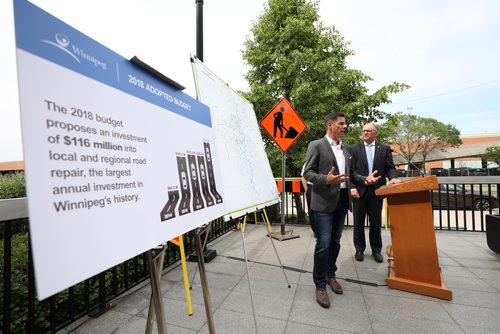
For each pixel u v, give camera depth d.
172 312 2.38
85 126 0.82
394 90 7.00
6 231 1.69
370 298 2.57
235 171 2.33
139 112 1.11
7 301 1.70
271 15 7.73
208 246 4.57
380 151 3.75
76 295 2.41
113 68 1.01
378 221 3.68
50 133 0.70
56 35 0.77
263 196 2.84
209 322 1.59
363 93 7.35
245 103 3.29
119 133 0.97
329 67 7.03
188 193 1.40
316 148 2.66
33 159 0.64
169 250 3.56
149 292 2.81
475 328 2.04
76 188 0.75
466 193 10.29
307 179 2.58
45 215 0.65
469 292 2.64
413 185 2.56
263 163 3.29
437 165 47.84
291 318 2.24
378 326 2.10
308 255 4.00
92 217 0.79
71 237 0.71
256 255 4.03
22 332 2.04
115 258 0.84
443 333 1.99
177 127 1.42
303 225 6.39
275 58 7.37
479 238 4.73
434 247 2.62
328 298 2.44
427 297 2.56
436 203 10.88
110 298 2.57
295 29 7.19
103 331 2.12
